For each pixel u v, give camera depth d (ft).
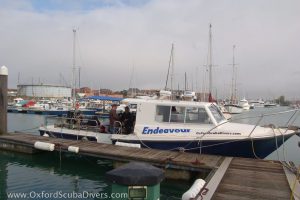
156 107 41.47
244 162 33.76
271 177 28.04
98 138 45.37
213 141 38.40
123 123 44.21
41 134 51.60
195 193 21.91
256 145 37.29
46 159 44.78
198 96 51.80
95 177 36.58
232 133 38.09
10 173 38.04
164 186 33.22
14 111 160.66
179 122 40.47
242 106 215.10
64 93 286.46
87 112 141.08
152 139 40.93
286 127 40.45
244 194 23.54
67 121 50.78
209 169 31.83
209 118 39.40
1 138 48.73
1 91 53.16
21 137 49.52
